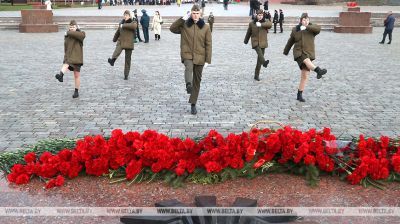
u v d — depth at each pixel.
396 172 4.58
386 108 8.99
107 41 21.53
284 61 15.32
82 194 4.30
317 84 11.34
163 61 15.07
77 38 9.34
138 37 21.50
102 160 4.50
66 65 9.34
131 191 4.36
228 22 29.86
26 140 6.84
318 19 29.62
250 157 4.47
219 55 16.72
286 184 4.51
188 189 4.40
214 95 9.98
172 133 7.22
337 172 4.65
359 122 7.98
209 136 4.66
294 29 9.34
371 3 49.53
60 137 7.00
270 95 10.05
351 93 10.34
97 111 8.57
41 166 4.50
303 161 4.60
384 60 15.77
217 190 4.38
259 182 4.55
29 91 10.29
